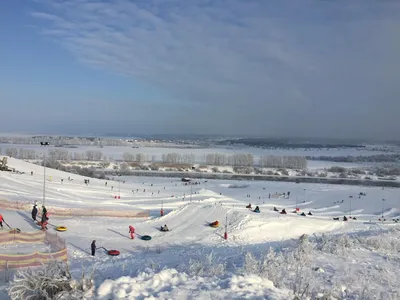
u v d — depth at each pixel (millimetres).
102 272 18047
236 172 161750
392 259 21484
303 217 45938
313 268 18016
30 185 55375
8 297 11977
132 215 40219
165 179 124000
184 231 34656
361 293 14211
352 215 74500
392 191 110188
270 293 11883
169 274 13078
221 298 11180
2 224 29219
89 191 63969
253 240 33562
